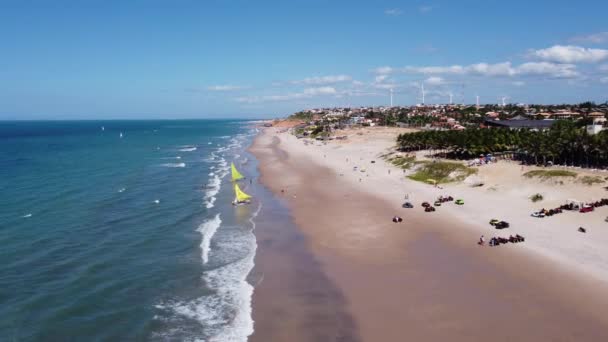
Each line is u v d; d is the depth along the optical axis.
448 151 112.81
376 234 54.56
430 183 83.00
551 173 70.44
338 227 58.25
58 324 34.16
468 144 100.19
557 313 33.53
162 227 60.09
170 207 72.12
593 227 51.12
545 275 39.97
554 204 61.19
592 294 36.03
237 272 44.00
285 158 141.12
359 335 32.12
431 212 63.09
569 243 47.00
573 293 36.38
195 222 62.66
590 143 79.12
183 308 36.66
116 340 31.98
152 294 39.22
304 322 34.19
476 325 32.53
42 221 62.97
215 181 98.38
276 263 46.25
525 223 54.91
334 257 47.50
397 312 35.16
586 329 31.28
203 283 41.44
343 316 34.91
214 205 73.50
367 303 36.88
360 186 85.88
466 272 41.81
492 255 45.56
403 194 76.12
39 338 32.31
